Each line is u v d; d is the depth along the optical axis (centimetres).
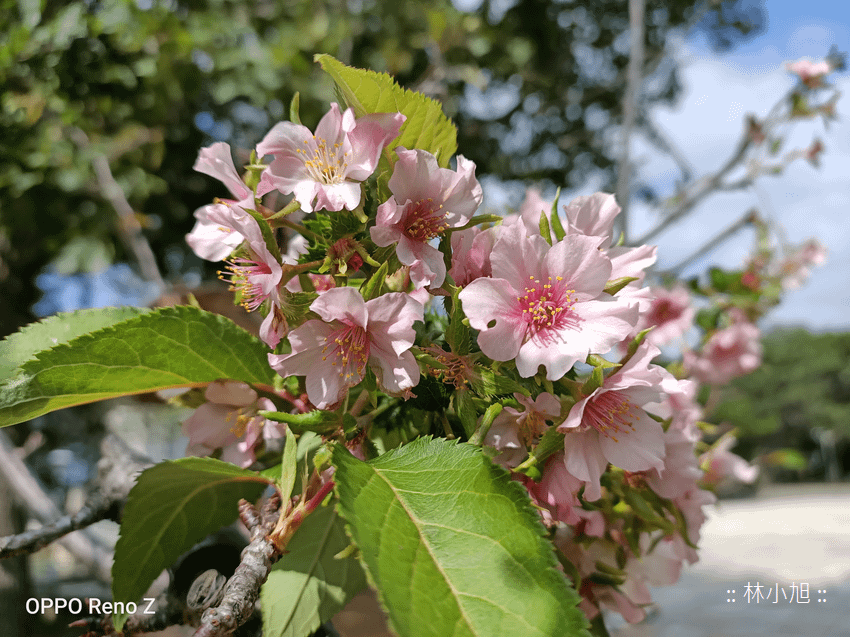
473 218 14
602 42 95
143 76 54
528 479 14
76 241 65
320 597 16
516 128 94
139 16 52
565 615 11
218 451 17
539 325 13
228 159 15
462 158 15
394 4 79
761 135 53
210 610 11
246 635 16
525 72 86
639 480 16
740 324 49
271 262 13
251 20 76
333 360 13
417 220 14
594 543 17
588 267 14
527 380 14
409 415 15
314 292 14
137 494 15
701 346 48
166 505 16
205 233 16
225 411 16
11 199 57
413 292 16
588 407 14
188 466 15
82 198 66
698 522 17
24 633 40
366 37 82
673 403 18
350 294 13
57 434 65
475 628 10
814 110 50
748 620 87
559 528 16
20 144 51
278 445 17
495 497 12
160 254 80
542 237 14
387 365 13
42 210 62
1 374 15
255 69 69
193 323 15
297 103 15
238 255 15
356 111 15
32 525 40
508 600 11
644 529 16
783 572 124
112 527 29
